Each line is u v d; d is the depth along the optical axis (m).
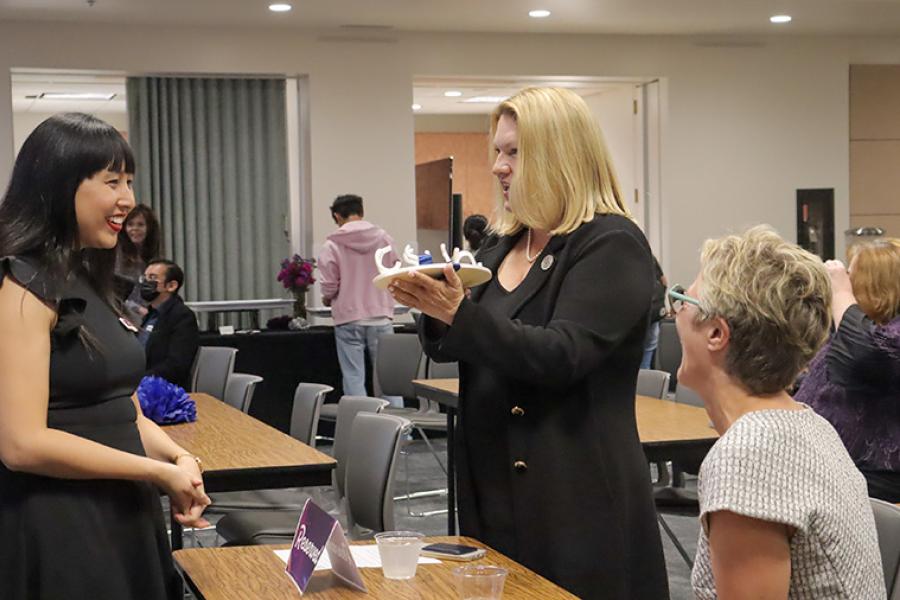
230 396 5.54
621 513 2.28
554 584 2.17
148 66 9.09
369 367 8.43
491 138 2.41
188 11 8.58
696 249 10.41
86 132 2.14
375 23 9.26
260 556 2.41
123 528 2.15
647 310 2.28
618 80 10.37
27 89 11.05
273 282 9.62
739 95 10.43
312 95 9.46
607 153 2.34
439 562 2.31
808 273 1.66
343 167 9.57
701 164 10.40
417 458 7.99
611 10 8.97
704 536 1.72
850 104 10.91
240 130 9.47
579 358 2.16
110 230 2.18
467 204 15.26
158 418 4.41
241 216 9.52
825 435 1.65
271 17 8.89
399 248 9.70
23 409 2.03
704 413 4.63
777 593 1.55
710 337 1.70
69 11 8.48
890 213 11.02
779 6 9.02
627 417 2.33
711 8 9.02
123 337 2.23
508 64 9.89
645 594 2.32
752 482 1.56
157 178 9.30
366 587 2.15
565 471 2.26
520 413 2.29
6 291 2.05
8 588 2.10
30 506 2.09
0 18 8.73
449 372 6.88
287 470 3.58
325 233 9.55
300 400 4.86
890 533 2.19
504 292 2.42
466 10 8.80
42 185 2.12
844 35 10.55
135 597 2.15
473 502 2.43
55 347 2.10
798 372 1.68
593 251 2.25
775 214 10.58
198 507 2.22
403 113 9.67
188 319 6.33
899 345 3.46
